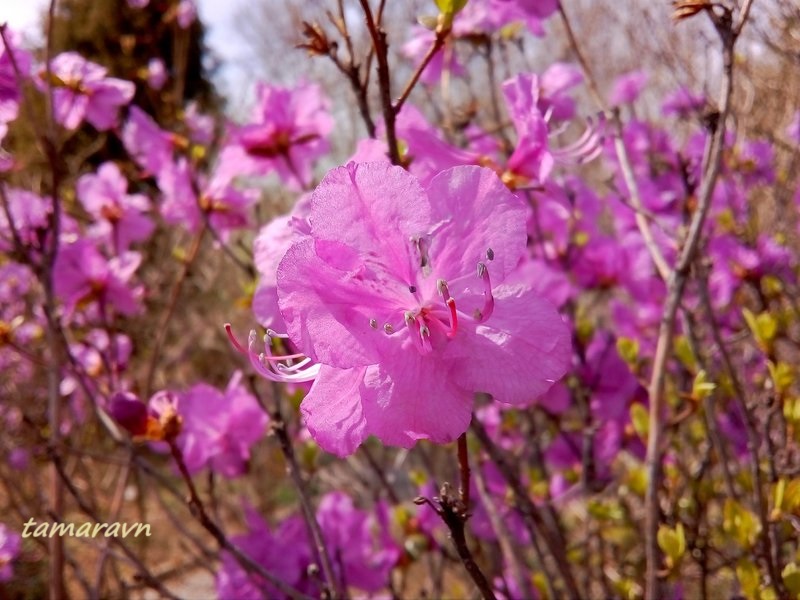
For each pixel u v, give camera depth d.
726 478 0.19
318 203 0.12
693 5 0.15
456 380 0.12
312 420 0.11
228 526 0.50
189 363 0.56
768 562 0.16
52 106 0.22
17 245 0.23
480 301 0.12
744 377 0.28
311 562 0.22
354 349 0.11
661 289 0.27
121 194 0.32
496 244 0.12
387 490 0.27
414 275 0.12
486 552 0.30
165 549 0.47
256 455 0.49
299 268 0.11
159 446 0.23
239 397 0.23
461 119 0.29
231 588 0.21
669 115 0.34
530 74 0.16
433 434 0.11
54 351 0.23
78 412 0.35
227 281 0.57
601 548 0.27
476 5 0.27
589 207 0.28
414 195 0.12
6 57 0.20
